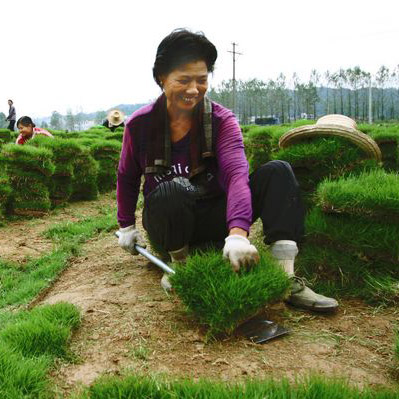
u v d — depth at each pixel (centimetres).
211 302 210
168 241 254
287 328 225
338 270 280
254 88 11612
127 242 282
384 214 261
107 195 865
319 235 286
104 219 588
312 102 10206
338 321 237
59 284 343
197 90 218
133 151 260
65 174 708
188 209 245
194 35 212
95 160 852
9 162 624
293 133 326
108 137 1202
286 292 223
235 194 223
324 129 314
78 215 661
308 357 200
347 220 276
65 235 521
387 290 255
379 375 187
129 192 279
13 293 341
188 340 216
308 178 328
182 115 242
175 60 213
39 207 641
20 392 175
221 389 160
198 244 278
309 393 154
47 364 200
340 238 275
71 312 241
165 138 247
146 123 250
